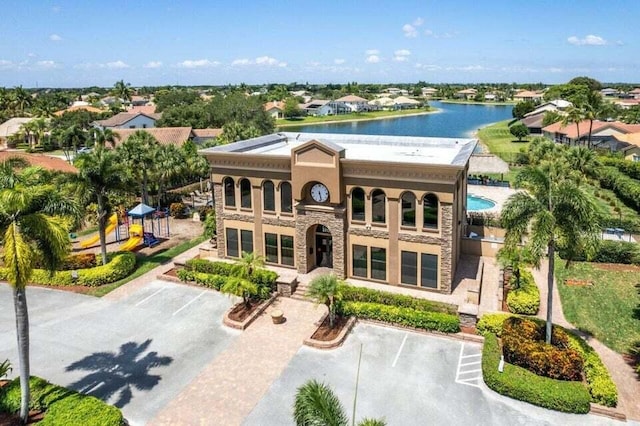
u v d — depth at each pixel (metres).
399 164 32.59
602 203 62.06
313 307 33.62
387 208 34.34
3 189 21.44
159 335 30.58
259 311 32.97
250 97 132.50
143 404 23.92
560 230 24.58
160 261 43.25
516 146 114.06
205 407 23.67
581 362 24.88
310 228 37.44
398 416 22.80
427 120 198.12
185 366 27.14
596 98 134.38
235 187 39.31
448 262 33.41
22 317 21.23
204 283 37.47
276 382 25.53
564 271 39.72
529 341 26.25
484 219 47.34
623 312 32.62
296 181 35.84
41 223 21.22
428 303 31.70
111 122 125.12
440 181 32.34
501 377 24.25
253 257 34.09
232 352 28.45
